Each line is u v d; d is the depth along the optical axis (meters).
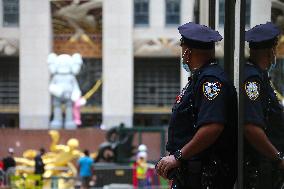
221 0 5.99
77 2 50.28
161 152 35.34
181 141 4.51
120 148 33.56
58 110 45.78
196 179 4.46
